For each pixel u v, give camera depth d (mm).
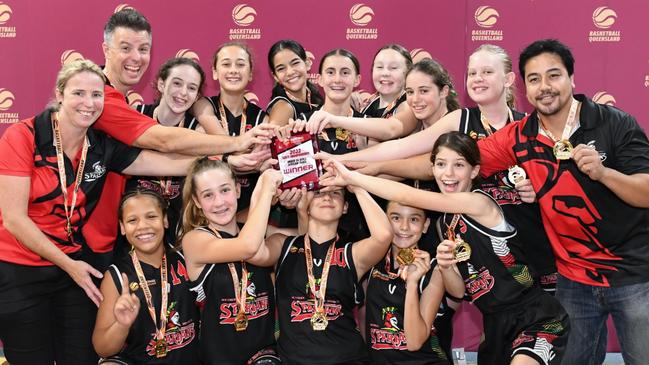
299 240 3633
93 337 3334
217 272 3420
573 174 3096
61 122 3184
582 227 3141
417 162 3635
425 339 3359
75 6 4844
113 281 3346
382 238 3338
